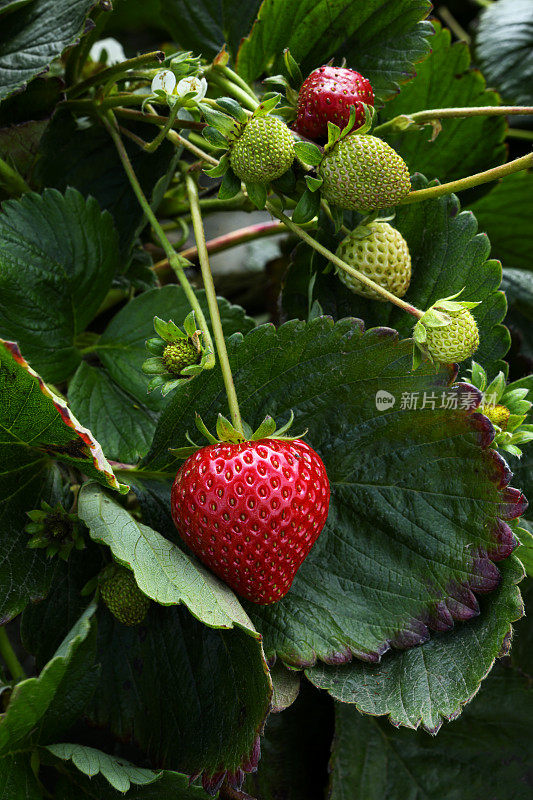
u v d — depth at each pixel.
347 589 0.42
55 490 0.43
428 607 0.42
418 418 0.42
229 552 0.40
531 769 0.48
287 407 0.42
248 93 0.44
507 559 0.41
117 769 0.41
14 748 0.41
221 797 0.42
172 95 0.42
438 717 0.41
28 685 0.39
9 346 0.38
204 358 0.40
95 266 0.46
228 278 0.62
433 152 0.50
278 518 0.40
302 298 0.47
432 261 0.44
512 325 0.51
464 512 0.42
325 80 0.42
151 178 0.48
